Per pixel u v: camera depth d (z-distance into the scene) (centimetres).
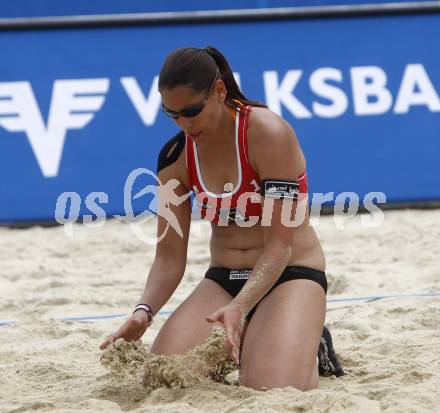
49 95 2733
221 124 1182
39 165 2702
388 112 2805
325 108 2786
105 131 2727
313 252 1241
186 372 1157
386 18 2858
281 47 2816
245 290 1142
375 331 1538
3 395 1231
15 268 2202
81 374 1326
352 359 1348
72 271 2161
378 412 1055
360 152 2772
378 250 2286
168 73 1123
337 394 1093
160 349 1198
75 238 2522
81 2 3381
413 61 2844
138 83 2764
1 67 2733
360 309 1702
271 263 1157
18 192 2686
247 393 1122
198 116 1138
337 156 2761
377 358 1357
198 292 1254
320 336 1195
